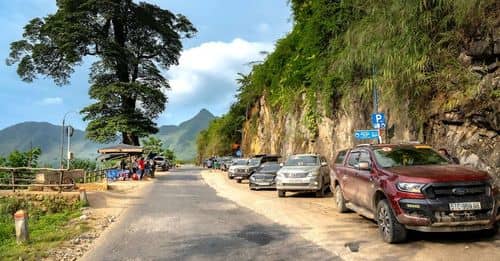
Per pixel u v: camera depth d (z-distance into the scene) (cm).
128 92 5069
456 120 1266
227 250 873
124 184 2980
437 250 798
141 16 5503
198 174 4591
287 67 3334
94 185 2586
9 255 897
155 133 5512
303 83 3002
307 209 1409
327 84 2431
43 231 1223
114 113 5188
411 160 979
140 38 5697
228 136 7962
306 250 848
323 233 1002
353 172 1120
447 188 813
